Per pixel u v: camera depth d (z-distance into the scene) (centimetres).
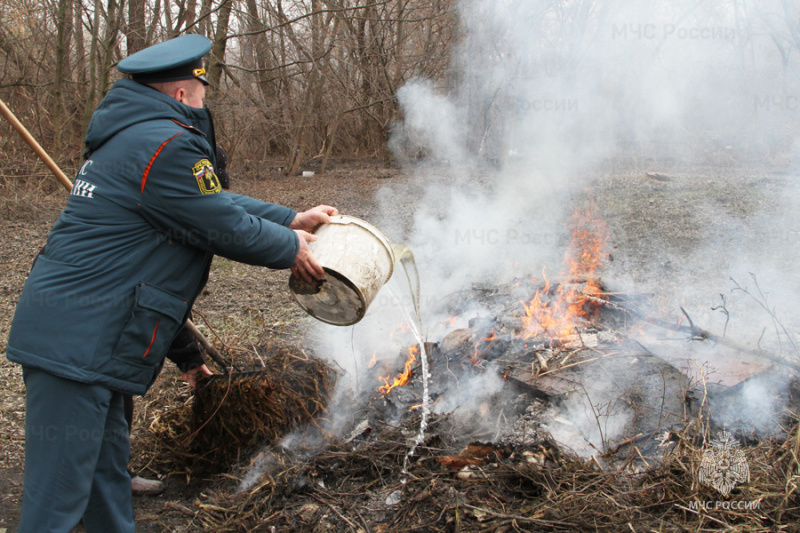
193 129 229
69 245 218
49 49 1348
